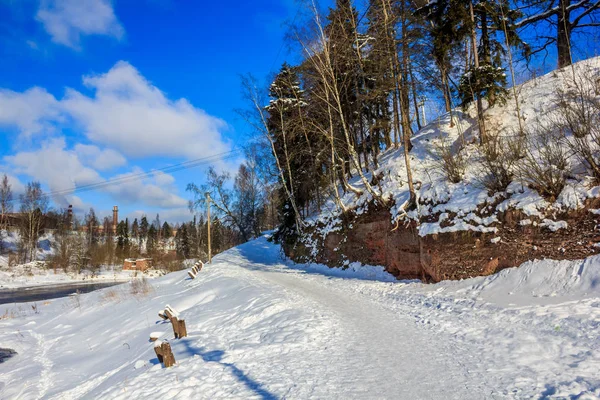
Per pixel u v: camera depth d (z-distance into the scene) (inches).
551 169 469.1
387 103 1074.1
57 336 681.0
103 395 277.7
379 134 1196.5
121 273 2304.4
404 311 424.8
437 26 806.5
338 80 934.4
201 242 2551.7
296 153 1197.7
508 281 440.5
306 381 232.2
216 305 566.3
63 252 2284.7
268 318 423.8
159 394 246.1
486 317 346.3
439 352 265.0
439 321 357.1
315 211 1274.6
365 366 248.8
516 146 569.6
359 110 971.9
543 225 454.0
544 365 217.9
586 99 588.1
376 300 507.5
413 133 1096.2
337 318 392.8
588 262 383.9
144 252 3430.1
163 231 4480.8
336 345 303.4
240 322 430.6
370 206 811.4
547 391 180.5
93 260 2322.8
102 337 589.9
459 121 885.8
